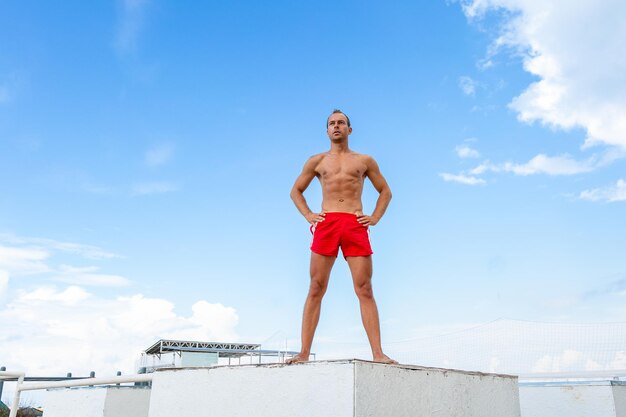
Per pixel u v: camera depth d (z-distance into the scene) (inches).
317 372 112.8
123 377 220.8
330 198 165.8
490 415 153.5
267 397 121.2
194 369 139.8
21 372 282.0
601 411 221.0
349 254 158.7
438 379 132.6
